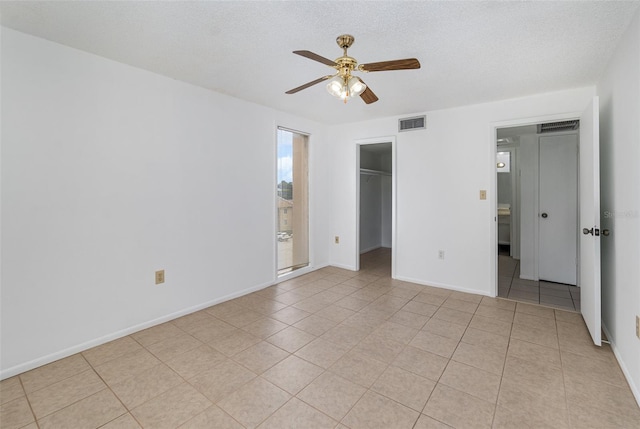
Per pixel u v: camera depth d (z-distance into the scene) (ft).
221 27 6.42
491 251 11.51
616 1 5.51
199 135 10.11
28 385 6.33
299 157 14.47
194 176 10.01
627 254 6.49
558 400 5.77
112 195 8.16
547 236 13.41
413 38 6.79
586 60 7.84
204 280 10.41
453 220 12.26
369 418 5.37
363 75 8.80
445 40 6.88
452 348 7.72
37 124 6.91
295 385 6.29
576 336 8.30
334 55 7.65
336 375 6.63
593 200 7.73
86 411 5.58
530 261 13.76
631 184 6.23
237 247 11.46
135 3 5.62
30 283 6.89
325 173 15.72
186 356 7.41
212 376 6.61
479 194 11.68
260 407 5.65
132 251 8.59
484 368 6.84
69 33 6.72
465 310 10.19
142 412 5.55
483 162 11.56
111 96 8.06
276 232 13.03
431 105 11.81
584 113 8.81
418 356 7.36
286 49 7.39
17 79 6.63
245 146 11.61
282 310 10.27
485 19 6.06
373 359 7.25
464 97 10.78
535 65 8.16
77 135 7.51
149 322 9.00
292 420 5.33
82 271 7.67
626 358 6.47
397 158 13.57
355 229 15.20
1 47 6.43
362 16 5.96
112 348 7.80
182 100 9.62
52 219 7.17
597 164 7.64
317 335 8.46
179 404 5.75
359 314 9.90
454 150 12.14
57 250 7.27
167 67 8.51
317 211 15.34
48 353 7.15
